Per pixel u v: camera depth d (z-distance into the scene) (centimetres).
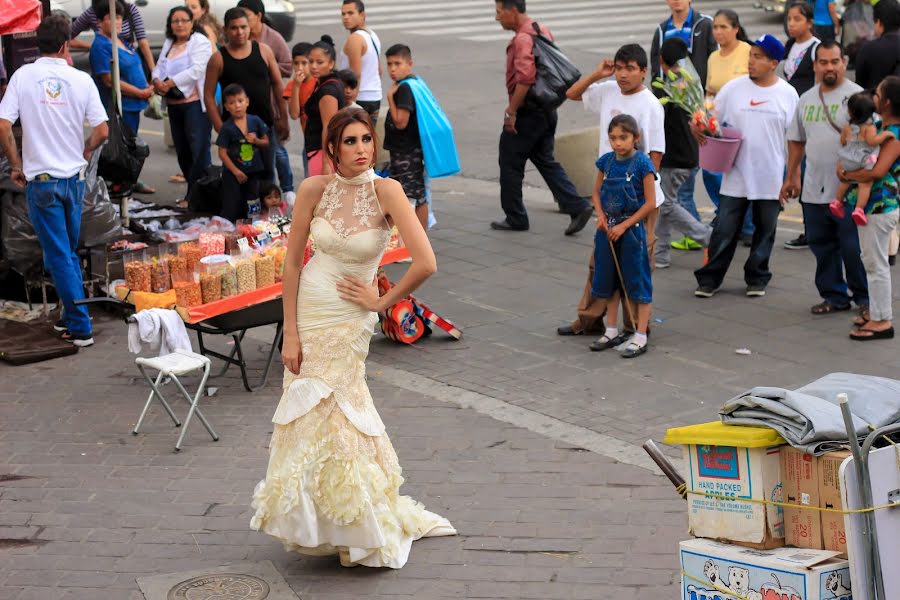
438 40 2298
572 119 1577
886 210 802
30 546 571
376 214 525
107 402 754
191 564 552
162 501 618
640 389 754
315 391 529
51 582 536
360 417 533
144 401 755
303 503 525
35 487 634
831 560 418
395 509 554
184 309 723
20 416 731
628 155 797
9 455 675
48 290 965
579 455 659
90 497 622
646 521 582
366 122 519
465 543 566
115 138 999
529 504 604
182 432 678
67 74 822
